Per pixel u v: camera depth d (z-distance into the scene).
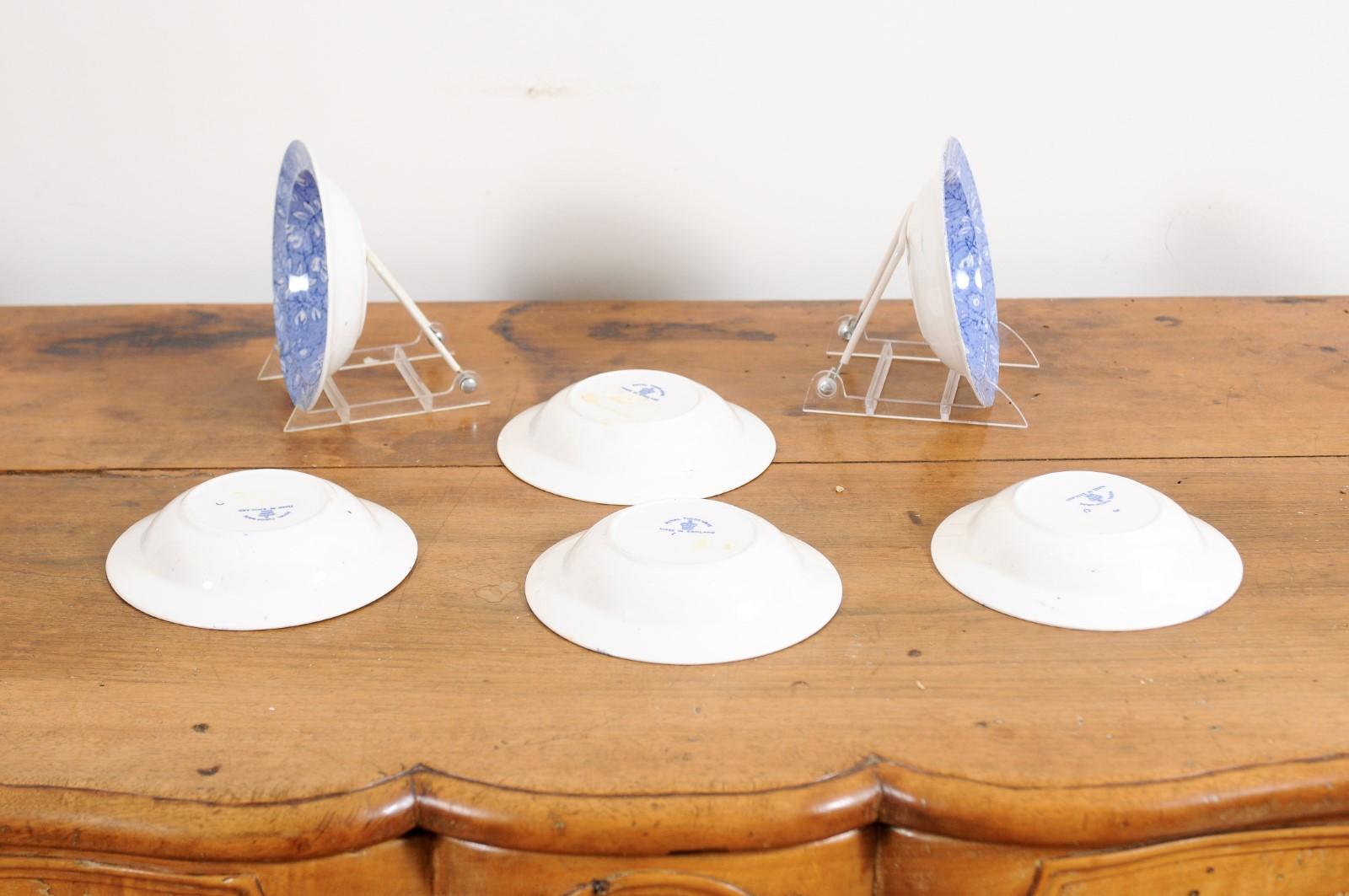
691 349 1.13
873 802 0.58
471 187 1.33
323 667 0.67
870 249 1.37
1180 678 0.65
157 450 0.93
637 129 1.31
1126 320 1.20
